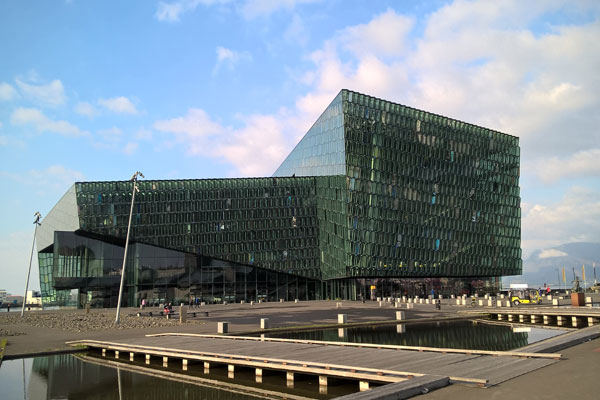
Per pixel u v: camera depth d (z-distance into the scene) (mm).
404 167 88375
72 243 84062
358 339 29812
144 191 83938
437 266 90250
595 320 39031
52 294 100500
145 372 21703
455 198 94938
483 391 12336
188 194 85812
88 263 84250
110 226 81625
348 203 80875
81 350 27906
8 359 25375
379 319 43312
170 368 22391
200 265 85438
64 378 20672
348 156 81812
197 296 84438
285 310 58219
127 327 38312
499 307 53375
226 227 86562
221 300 85375
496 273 99312
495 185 102000
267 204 89125
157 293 82938
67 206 87062
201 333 32312
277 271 87875
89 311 68250
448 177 94500
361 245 81562
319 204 90750
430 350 19969
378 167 85000
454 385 13266
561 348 18812
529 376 13758
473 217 97250
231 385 18391
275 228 88750
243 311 58031
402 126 89188
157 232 83562
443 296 92812
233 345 24688
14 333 35156
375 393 11938
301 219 90188
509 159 105250
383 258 83688
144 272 83000
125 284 84750
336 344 23438
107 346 26766
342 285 86062
